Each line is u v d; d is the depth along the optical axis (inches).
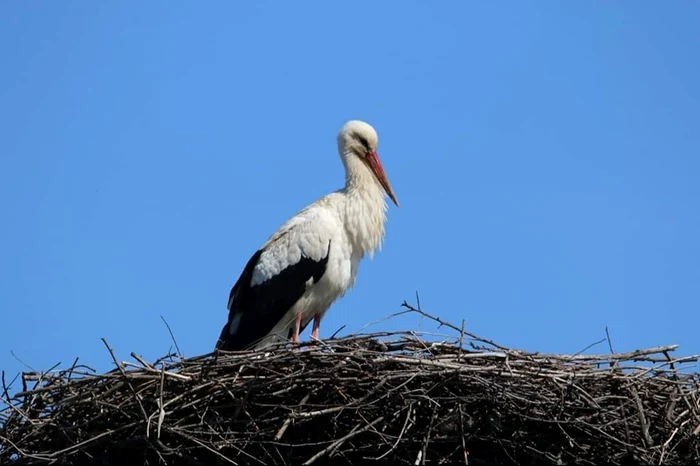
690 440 518.0
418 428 519.8
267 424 523.5
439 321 543.5
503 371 508.7
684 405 526.9
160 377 520.4
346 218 679.1
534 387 512.1
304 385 526.0
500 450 527.2
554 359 529.0
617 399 519.8
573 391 510.6
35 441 534.3
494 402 511.5
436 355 531.8
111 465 533.6
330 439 524.4
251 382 518.0
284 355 526.9
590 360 532.4
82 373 533.3
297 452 528.1
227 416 526.9
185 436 508.4
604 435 506.9
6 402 530.6
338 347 534.6
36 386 535.2
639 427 513.3
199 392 523.5
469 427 517.0
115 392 528.7
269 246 677.3
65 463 524.4
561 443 518.9
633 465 516.1
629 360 537.0
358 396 526.3
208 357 541.6
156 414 515.8
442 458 516.7
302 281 662.5
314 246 665.0
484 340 536.4
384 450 519.5
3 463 524.1
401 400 513.3
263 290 666.2
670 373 534.3
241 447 519.5
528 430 521.3
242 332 668.1
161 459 510.6
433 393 514.9
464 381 508.7
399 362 519.5
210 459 527.2
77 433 524.1
